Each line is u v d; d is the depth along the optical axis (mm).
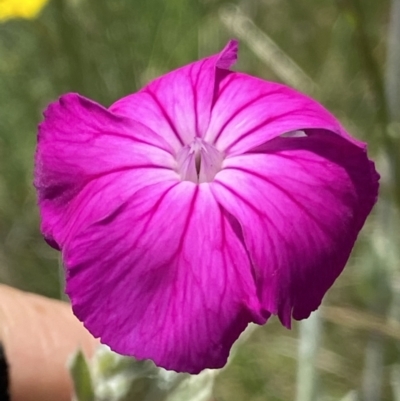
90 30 111
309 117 45
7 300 88
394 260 85
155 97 49
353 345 108
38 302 89
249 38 107
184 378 48
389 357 102
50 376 83
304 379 72
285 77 106
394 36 83
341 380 106
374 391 94
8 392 63
